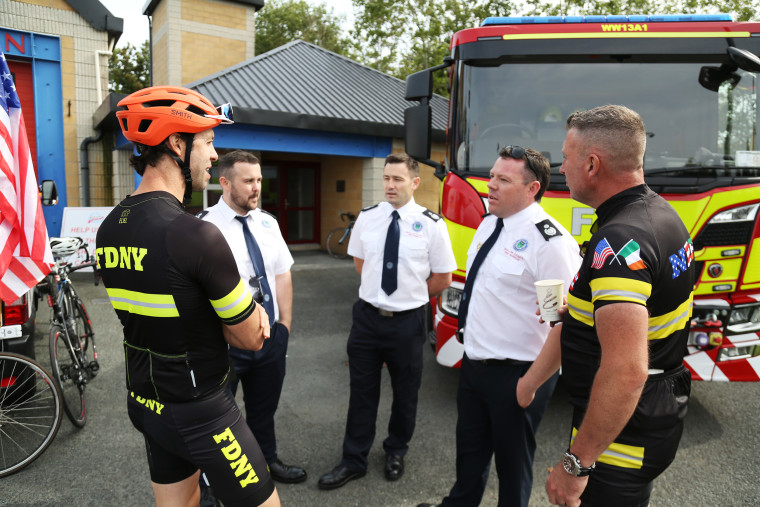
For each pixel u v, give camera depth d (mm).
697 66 3508
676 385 1528
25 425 3094
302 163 11938
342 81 11531
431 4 16844
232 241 2516
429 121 3932
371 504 2664
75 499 2670
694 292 3158
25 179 2873
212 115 1564
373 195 10352
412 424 2889
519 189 2104
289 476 2822
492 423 2148
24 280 2926
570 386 1590
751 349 3225
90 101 9414
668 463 1533
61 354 3477
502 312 2104
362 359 2799
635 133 1447
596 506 1518
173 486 1715
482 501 2715
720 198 3145
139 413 1593
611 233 1381
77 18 9172
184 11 12844
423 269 2801
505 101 3703
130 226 1476
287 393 4008
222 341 1579
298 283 8234
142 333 1496
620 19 3643
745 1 13836
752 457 3094
